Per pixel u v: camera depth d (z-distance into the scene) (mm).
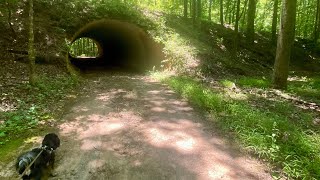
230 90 14547
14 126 8508
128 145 7695
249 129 8727
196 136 8406
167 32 21844
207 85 15383
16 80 12352
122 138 8117
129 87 14570
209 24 29094
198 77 17781
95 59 33312
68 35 17344
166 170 6520
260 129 8758
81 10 18797
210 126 9234
